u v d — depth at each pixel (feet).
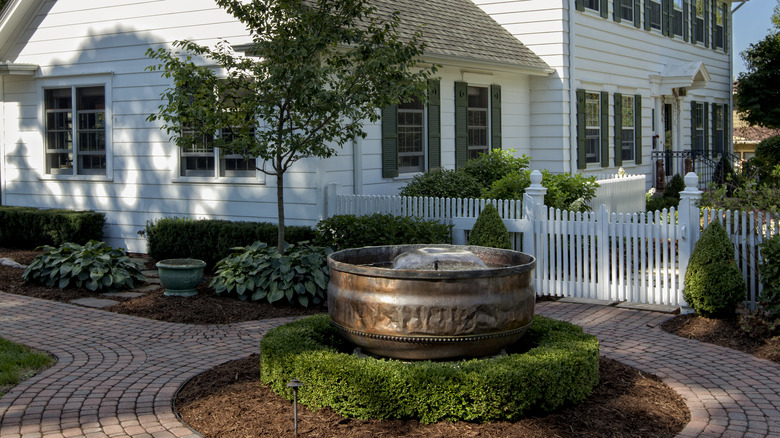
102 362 23.82
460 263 20.74
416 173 45.70
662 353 24.98
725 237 28.32
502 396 18.03
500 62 48.67
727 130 93.66
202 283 35.99
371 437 17.37
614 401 19.83
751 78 85.71
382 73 31.53
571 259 33.45
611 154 64.85
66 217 45.42
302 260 32.81
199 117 30.35
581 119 58.44
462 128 49.73
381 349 19.85
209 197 43.19
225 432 17.71
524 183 39.58
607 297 32.63
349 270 20.04
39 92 49.29
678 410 19.39
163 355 24.66
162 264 33.04
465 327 19.03
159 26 43.86
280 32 30.66
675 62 77.25
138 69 44.88
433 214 37.50
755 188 39.50
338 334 23.36
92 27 46.55
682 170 74.08
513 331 19.72
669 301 31.01
